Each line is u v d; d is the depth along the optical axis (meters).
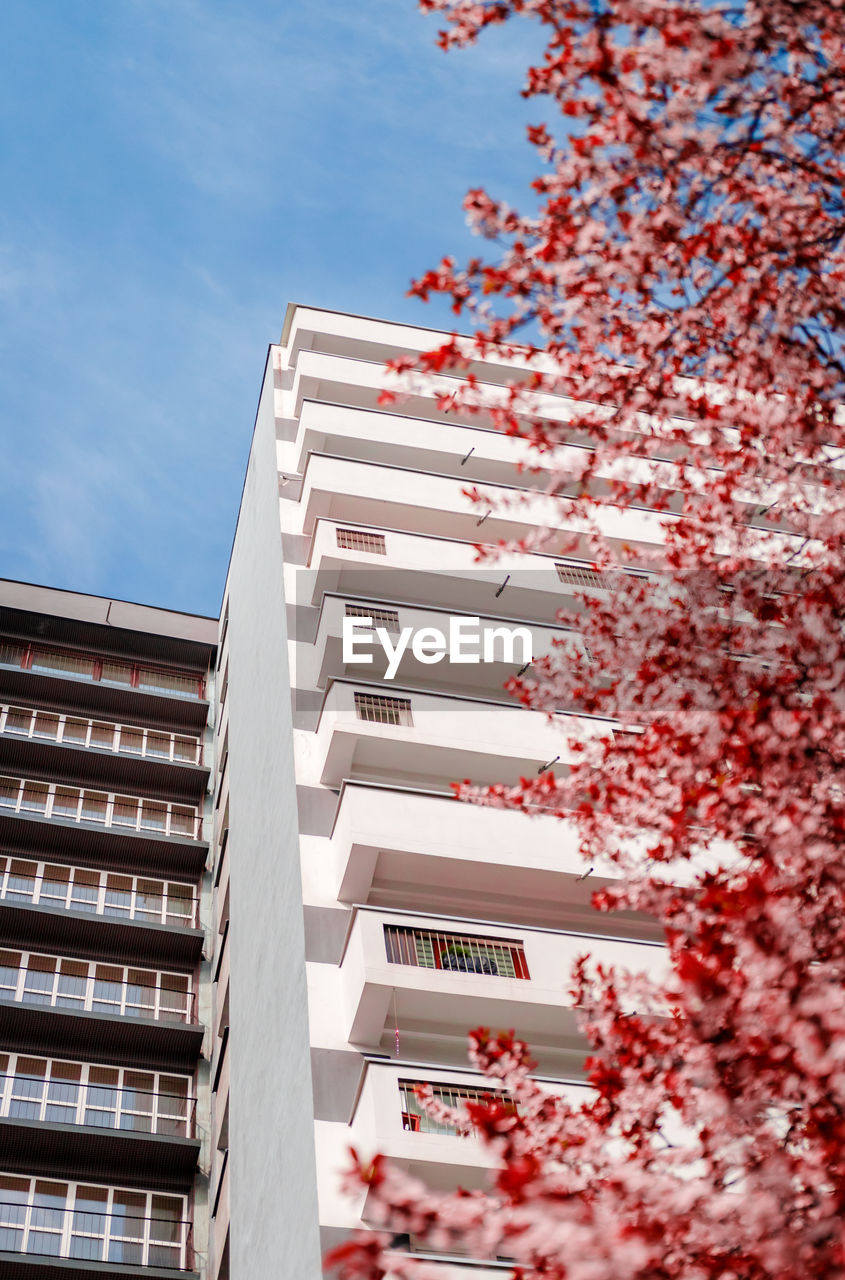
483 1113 8.91
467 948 19.30
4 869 33.56
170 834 35.75
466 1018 19.09
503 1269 14.71
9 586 41.88
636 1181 8.21
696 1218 7.90
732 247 9.76
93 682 38.44
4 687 38.22
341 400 34.91
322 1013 19.28
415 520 29.61
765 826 10.16
